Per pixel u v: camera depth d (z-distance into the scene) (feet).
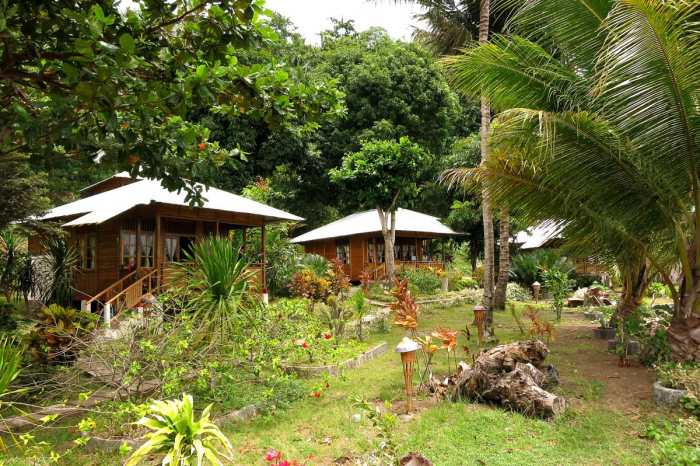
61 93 14.57
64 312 21.59
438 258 98.89
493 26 49.75
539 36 25.84
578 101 22.61
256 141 93.71
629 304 30.35
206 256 20.29
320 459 13.65
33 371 19.54
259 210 48.67
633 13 15.38
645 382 19.80
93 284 45.52
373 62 93.91
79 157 16.26
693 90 16.26
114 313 37.22
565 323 40.42
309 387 20.97
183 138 16.15
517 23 24.11
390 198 57.26
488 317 35.17
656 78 16.29
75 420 17.76
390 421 12.03
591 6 20.33
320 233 81.30
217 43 15.67
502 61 23.11
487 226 36.24
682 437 13.61
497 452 13.75
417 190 58.23
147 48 14.69
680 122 17.20
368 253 77.61
